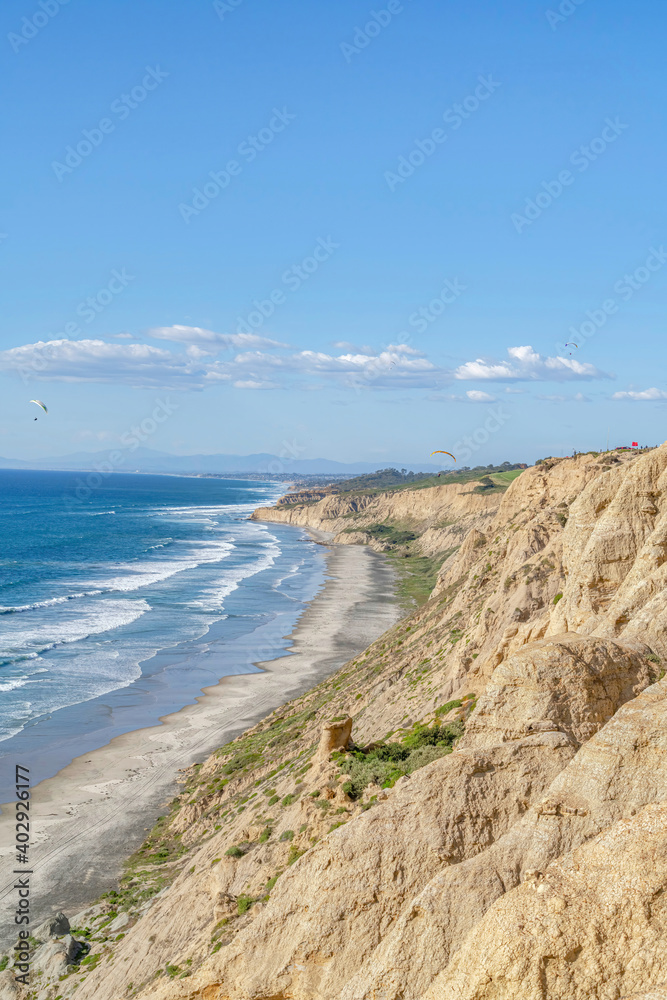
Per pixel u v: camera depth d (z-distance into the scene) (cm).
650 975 949
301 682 6347
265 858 2319
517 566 4400
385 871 1453
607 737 1362
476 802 1516
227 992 1472
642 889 995
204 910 2361
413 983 1241
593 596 2489
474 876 1305
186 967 2016
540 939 992
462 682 3353
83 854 3550
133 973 2242
